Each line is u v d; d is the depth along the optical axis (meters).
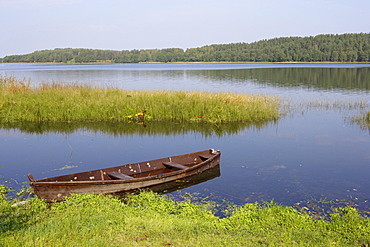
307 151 15.02
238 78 55.16
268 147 15.74
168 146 16.16
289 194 10.38
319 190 10.70
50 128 19.42
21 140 16.98
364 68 83.25
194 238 6.54
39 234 6.36
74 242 6.07
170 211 8.73
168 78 55.66
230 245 6.26
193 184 11.32
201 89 37.75
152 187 10.91
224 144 16.39
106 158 14.29
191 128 19.53
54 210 8.20
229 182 11.45
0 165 13.19
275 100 26.17
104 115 21.27
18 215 7.66
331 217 8.48
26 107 21.59
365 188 10.84
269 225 7.69
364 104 26.47
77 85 26.81
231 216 8.27
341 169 12.69
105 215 7.79
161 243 6.20
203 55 171.38
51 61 192.62
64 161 13.83
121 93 24.75
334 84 44.06
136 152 15.20
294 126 20.00
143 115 21.30
